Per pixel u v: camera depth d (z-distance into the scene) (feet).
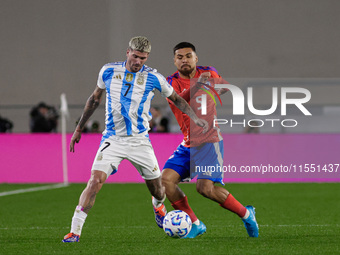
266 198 120.78
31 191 137.90
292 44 232.73
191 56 64.23
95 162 60.23
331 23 233.55
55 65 228.84
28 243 60.64
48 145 165.68
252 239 63.00
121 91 59.52
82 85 228.22
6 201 116.37
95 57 229.04
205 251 54.19
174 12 229.45
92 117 201.87
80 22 229.45
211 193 62.18
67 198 121.90
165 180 63.62
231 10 231.71
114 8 228.84
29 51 229.04
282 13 232.94
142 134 60.85
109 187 148.05
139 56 57.67
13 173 165.27
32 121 178.29
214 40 231.09
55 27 229.45
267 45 232.12
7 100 227.61
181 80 66.13
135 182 162.71
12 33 229.04
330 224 79.71
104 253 53.16
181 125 65.26
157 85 59.98
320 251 54.13
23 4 230.07
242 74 231.50
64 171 163.32
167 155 163.94
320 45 233.14
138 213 95.20
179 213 61.98
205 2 230.89
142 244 59.00
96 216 90.89
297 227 76.02
